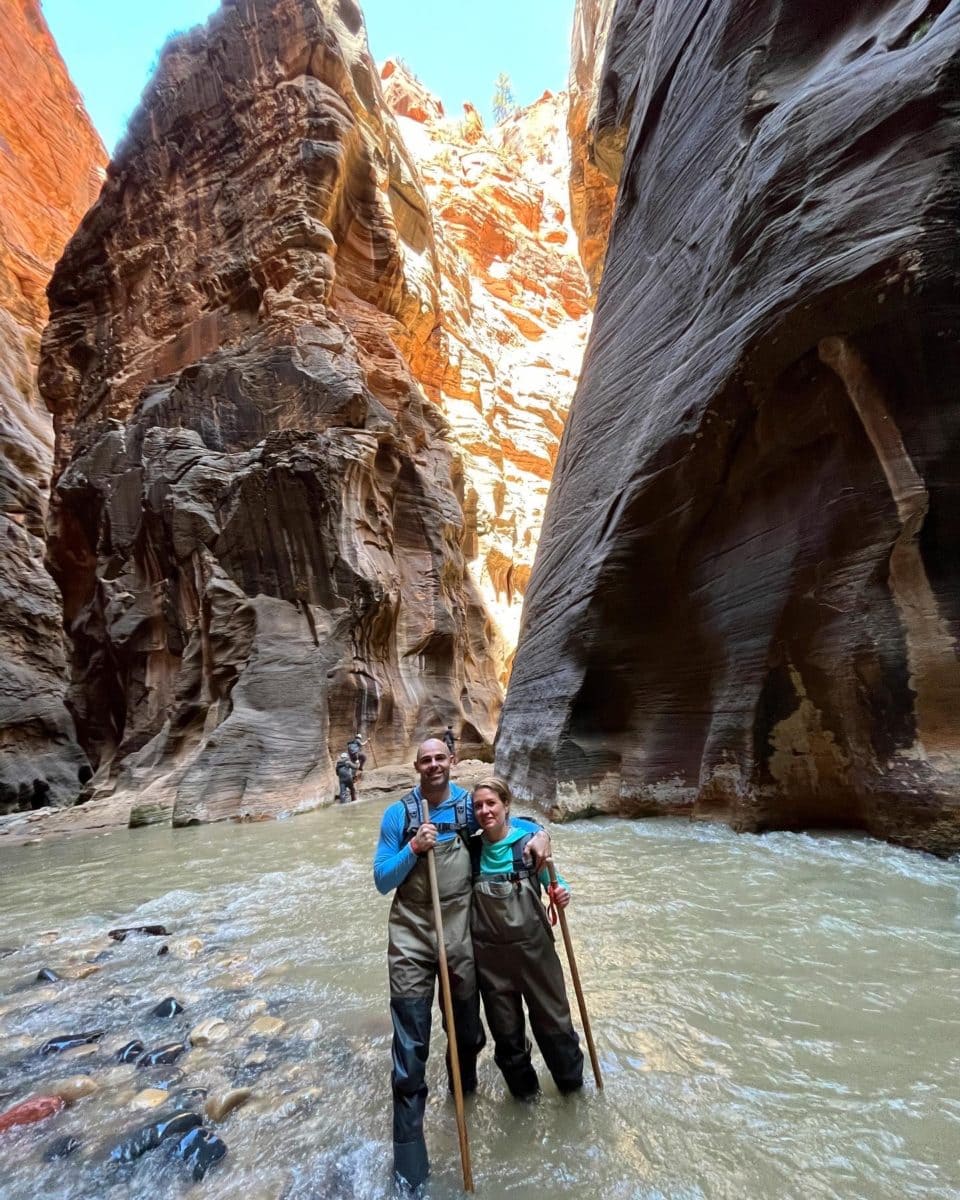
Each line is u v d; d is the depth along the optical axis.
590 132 18.31
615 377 11.27
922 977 3.06
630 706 9.15
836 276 5.82
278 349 18.53
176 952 4.29
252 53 22.52
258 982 3.69
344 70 22.48
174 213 22.53
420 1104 2.04
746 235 7.08
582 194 29.06
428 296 30.03
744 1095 2.25
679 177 10.20
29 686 23.17
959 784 5.20
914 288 5.45
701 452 7.68
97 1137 2.29
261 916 5.08
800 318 6.12
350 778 13.01
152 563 18.06
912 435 5.78
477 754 19.58
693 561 8.41
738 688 7.27
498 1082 2.47
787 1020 2.75
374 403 19.69
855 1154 1.93
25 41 43.06
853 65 6.62
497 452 38.91
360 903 5.25
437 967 2.23
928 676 5.61
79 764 23.00
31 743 22.44
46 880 7.39
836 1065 2.40
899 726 5.72
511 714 12.00
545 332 50.69
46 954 4.50
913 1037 2.56
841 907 4.11
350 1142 2.16
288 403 18.02
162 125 23.50
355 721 15.12
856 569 6.14
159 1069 2.74
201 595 16.17
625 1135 2.08
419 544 20.62
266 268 19.95
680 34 11.11
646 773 8.47
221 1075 2.67
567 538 11.35
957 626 5.59
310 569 15.66
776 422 6.85
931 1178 1.82
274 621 15.04
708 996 3.02
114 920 5.35
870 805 5.83
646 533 8.73
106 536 19.08
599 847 6.57
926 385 5.70
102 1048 2.98
